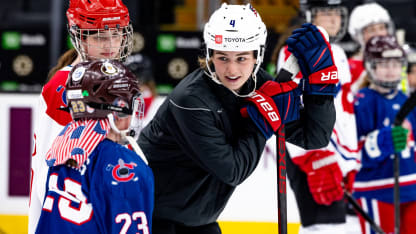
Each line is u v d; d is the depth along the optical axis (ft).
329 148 33.09
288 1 61.21
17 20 71.97
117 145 19.60
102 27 24.86
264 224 49.21
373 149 39.06
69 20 25.31
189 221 25.85
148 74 56.95
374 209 40.60
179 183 25.23
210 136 23.24
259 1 61.67
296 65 24.03
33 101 52.85
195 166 25.02
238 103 24.12
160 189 25.44
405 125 40.52
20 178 52.95
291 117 23.76
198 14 65.26
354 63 48.47
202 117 23.13
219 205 25.76
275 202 49.24
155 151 25.25
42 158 25.17
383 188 40.09
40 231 19.85
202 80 23.75
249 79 24.57
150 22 68.39
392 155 39.86
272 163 49.32
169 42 63.57
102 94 19.47
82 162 19.19
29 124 52.95
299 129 25.11
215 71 23.38
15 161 53.01
